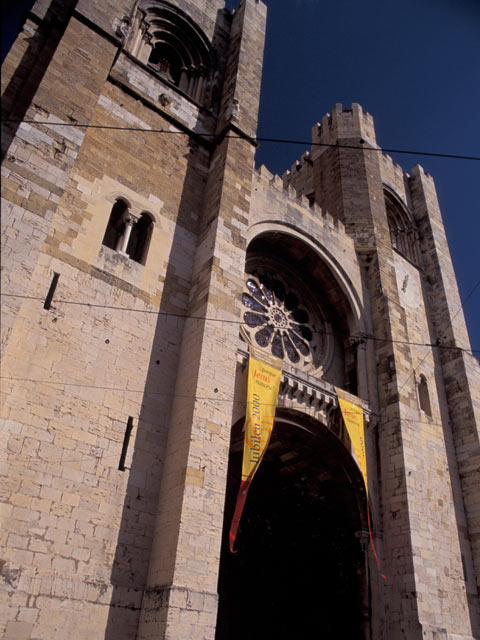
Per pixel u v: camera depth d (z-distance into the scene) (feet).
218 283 64.64
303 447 75.82
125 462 52.49
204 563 48.34
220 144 80.33
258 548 86.02
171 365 60.75
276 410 70.03
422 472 75.51
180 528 48.39
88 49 67.15
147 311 61.77
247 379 65.67
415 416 80.43
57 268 56.18
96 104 68.49
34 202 52.49
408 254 116.67
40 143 56.08
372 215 101.45
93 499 49.03
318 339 90.43
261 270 91.35
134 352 58.39
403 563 67.46
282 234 87.20
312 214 93.25
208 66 92.32
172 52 93.86
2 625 40.14
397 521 70.85
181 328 63.98
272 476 82.74
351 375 86.63
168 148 75.87
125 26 73.77
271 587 85.66
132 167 69.87
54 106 59.62
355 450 72.23
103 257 60.90
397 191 123.44
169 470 53.67
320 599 78.84
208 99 87.66
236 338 62.59
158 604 45.75
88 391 52.80
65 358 52.60
